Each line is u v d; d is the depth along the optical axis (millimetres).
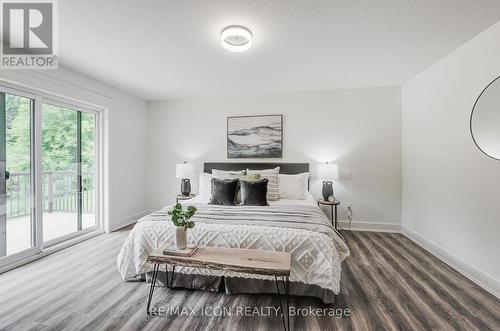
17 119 2488
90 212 3432
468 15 1826
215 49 2391
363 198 3686
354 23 1935
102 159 3537
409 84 3326
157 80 3311
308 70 2959
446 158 2555
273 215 2246
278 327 1554
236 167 3984
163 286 2027
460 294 1923
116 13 1798
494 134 1965
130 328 1535
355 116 3691
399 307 1757
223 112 4133
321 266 1772
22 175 2543
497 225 1938
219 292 1956
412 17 1853
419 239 3090
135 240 2096
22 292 1945
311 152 3830
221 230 1955
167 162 4363
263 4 1701
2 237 2363
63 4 1684
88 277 2197
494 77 1962
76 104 3135
